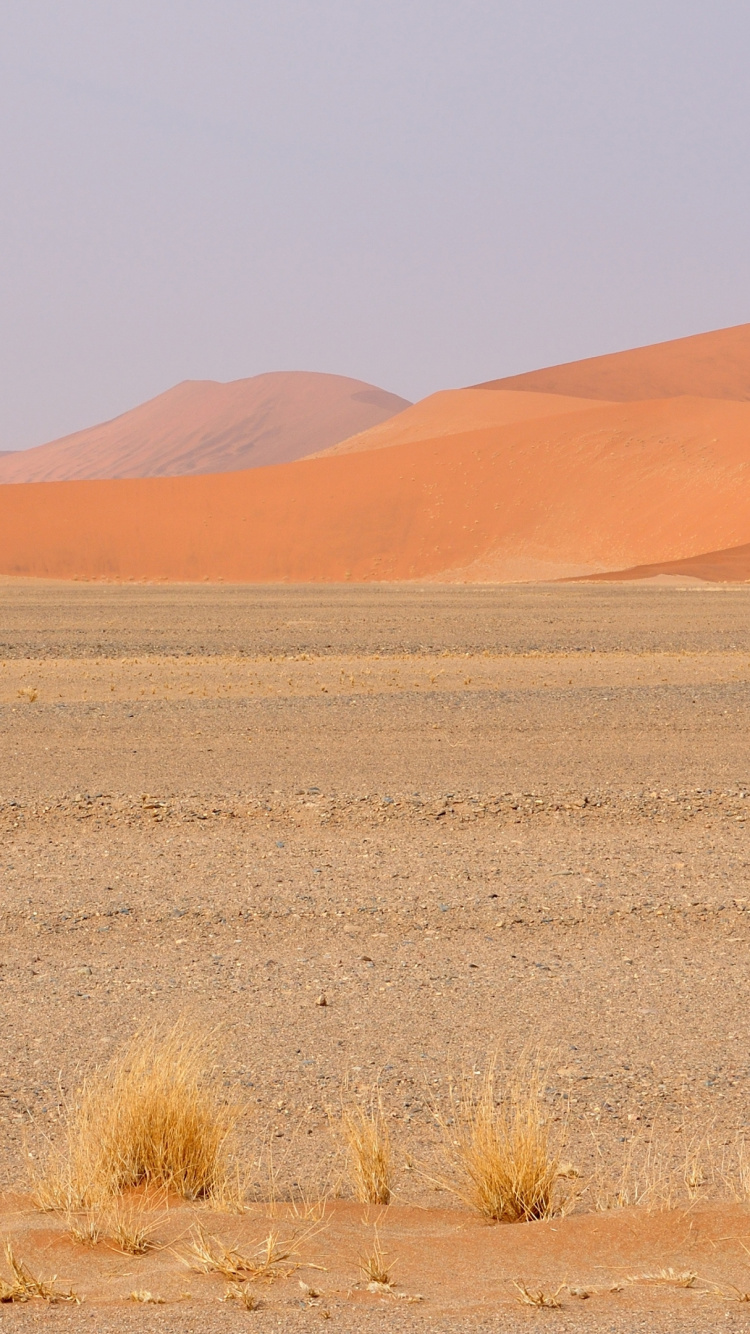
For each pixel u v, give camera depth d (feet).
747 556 451.53
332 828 66.39
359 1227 24.44
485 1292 21.01
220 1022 38.40
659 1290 21.04
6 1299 20.35
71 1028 37.70
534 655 171.42
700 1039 37.40
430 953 46.06
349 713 111.45
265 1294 20.59
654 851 61.77
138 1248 22.65
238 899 52.47
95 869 57.41
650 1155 29.22
